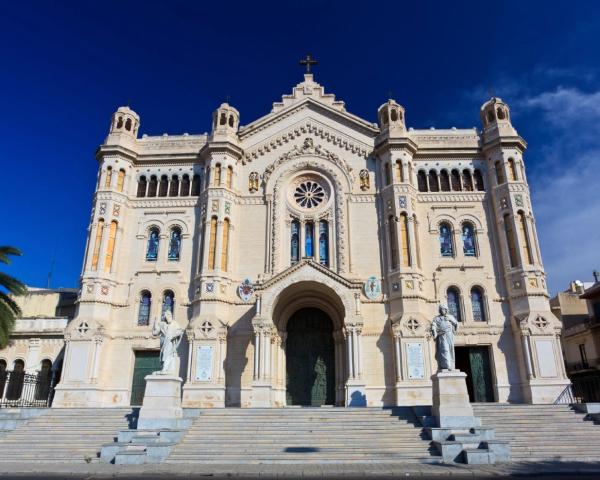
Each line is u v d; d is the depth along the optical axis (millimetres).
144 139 44844
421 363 34562
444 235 40562
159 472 17812
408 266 37625
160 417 24859
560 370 34312
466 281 38531
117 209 41000
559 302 57406
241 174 42938
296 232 41062
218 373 35062
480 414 26172
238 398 35562
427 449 21500
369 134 43250
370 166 42312
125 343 37812
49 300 50844
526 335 35344
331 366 38312
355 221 40500
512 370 36094
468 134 43750
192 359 35312
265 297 35000
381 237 39875
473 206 40969
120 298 39188
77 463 20672
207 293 37312
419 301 36719
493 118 43125
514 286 37500
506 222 39625
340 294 34812
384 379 35500
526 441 22375
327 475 16953
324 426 24266
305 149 43156
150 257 40812
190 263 40125
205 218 40156
